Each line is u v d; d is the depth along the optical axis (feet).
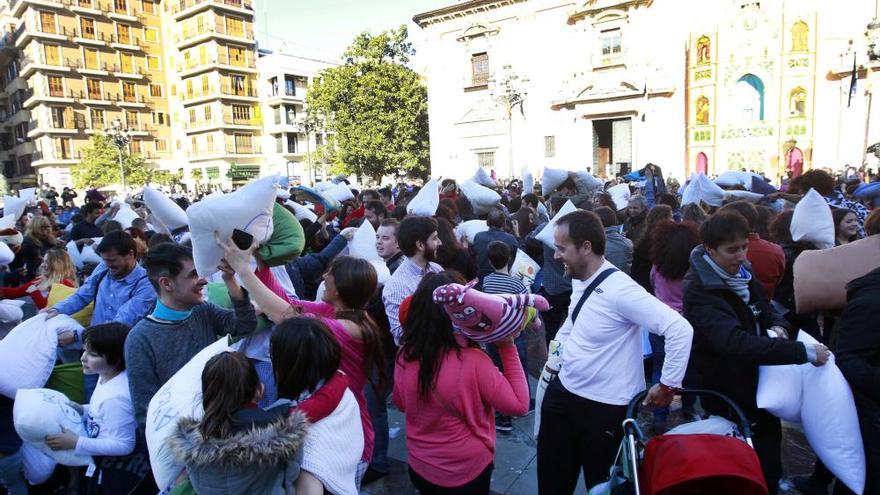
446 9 98.22
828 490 10.64
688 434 6.78
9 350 9.98
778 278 12.25
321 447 6.43
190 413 7.07
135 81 165.68
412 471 7.90
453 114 101.60
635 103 81.71
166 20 169.78
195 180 168.86
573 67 87.25
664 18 79.36
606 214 15.97
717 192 23.13
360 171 106.52
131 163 138.62
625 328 8.43
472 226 19.88
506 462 12.48
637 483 6.66
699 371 8.84
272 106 168.96
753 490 6.22
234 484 5.77
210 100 160.66
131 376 8.11
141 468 8.85
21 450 10.55
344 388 6.95
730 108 75.46
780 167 72.84
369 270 8.71
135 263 11.70
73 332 11.29
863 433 7.91
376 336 8.64
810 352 7.70
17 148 176.76
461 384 7.38
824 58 70.54
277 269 11.23
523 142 93.45
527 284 15.81
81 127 155.33
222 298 9.89
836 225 13.87
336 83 103.04
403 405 7.98
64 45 150.92
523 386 7.81
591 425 8.53
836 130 70.38
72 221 29.58
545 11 89.15
